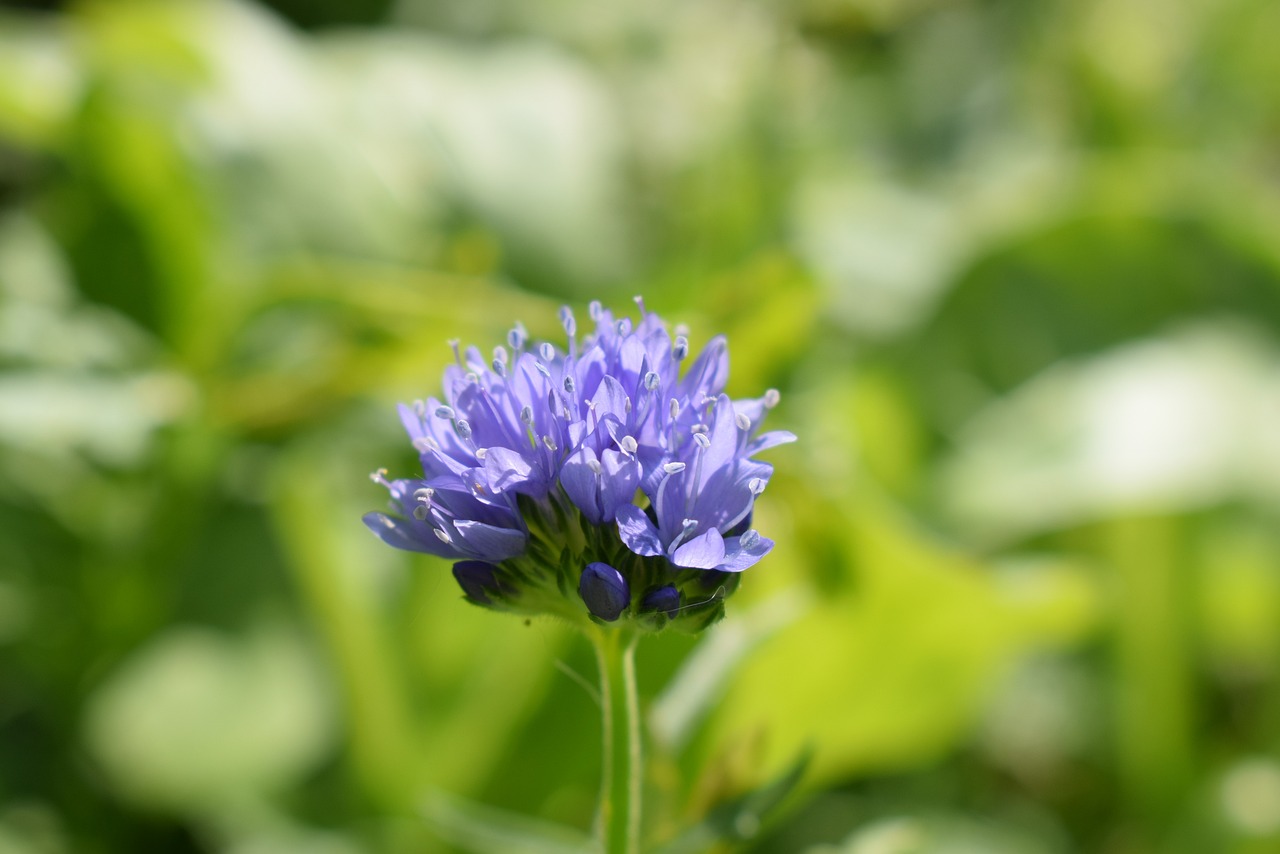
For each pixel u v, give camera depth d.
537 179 0.38
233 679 0.32
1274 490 0.35
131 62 0.36
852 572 0.28
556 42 0.51
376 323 0.30
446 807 0.24
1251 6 0.56
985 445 0.37
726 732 0.28
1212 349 0.38
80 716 0.32
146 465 0.31
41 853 0.30
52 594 0.33
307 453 0.32
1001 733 0.36
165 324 0.35
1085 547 0.36
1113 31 0.53
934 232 0.43
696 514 0.21
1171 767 0.35
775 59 0.43
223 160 0.35
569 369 0.21
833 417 0.35
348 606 0.30
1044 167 0.49
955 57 0.56
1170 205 0.40
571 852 0.23
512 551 0.21
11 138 0.43
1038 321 0.41
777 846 0.32
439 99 0.39
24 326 0.30
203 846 0.32
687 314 0.32
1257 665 0.38
